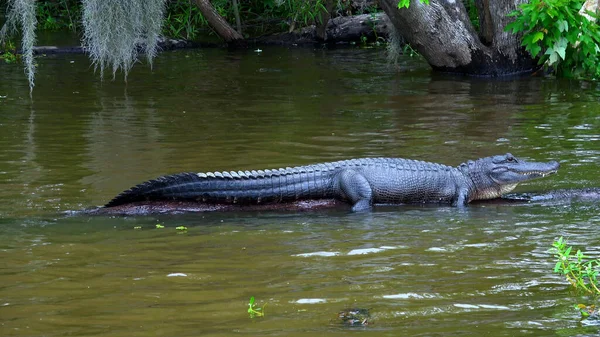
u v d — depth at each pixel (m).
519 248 7.89
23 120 13.54
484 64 18.59
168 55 21.67
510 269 7.25
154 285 6.80
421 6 18.20
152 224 8.75
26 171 10.48
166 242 8.07
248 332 5.82
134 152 11.51
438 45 18.58
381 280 6.94
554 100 15.63
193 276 7.04
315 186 9.85
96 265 7.32
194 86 17.09
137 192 9.38
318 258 7.55
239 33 24.14
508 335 5.77
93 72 18.47
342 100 15.63
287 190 9.77
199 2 23.08
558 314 6.19
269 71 19.16
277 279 6.96
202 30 25.44
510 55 18.64
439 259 7.54
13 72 18.34
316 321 6.02
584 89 16.86
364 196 9.71
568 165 11.02
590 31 17.62
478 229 8.62
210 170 10.59
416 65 20.22
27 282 6.87
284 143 12.12
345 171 9.85
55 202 9.30
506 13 18.44
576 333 5.80
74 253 7.67
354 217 9.21
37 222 8.63
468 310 6.26
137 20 15.97
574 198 9.88
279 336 5.75
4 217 8.76
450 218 9.17
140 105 15.01
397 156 11.34
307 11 23.48
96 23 15.58
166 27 24.52
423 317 6.12
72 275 7.05
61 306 6.33
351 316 6.11
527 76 18.62
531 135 12.66
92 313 6.18
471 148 11.83
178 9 25.84
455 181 10.08
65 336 5.74
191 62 20.44
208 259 7.52
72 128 12.98
